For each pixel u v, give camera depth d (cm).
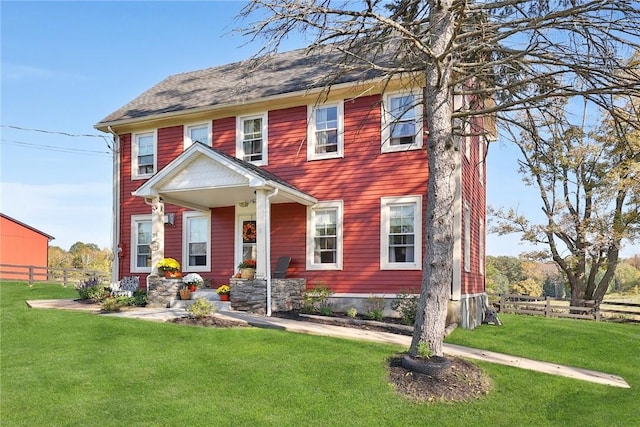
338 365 717
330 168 1324
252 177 1136
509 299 2314
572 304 2014
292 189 1209
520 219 2166
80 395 624
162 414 565
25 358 779
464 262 1266
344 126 1316
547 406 624
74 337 894
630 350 1053
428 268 727
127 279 1507
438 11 758
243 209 1455
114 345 831
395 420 557
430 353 707
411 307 1087
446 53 656
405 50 825
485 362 784
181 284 1302
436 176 738
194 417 557
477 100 998
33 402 605
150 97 1761
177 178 1259
